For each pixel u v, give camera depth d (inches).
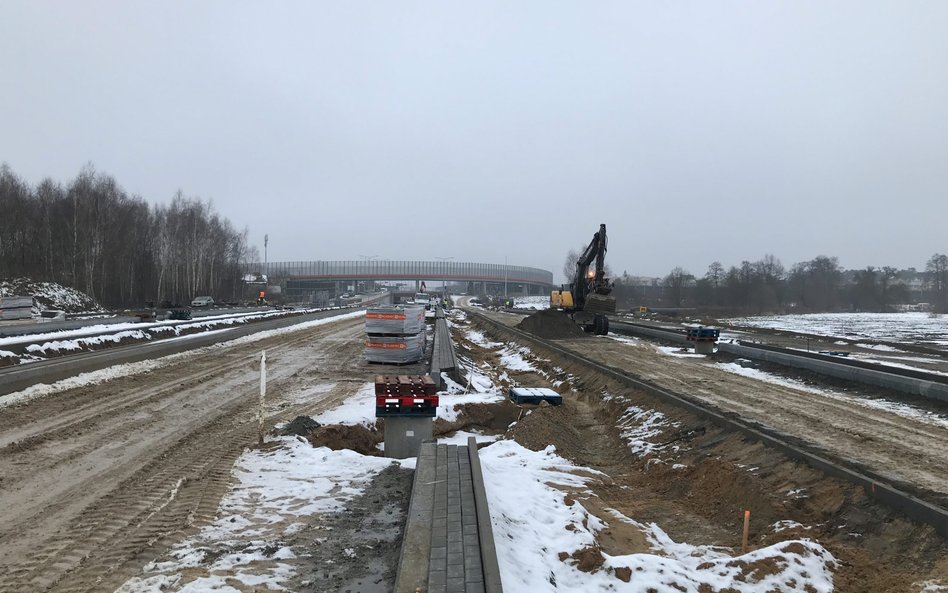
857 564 258.4
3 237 2314.2
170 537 254.5
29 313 1357.0
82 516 278.1
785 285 4350.4
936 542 255.3
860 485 313.1
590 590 216.2
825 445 415.5
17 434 433.4
